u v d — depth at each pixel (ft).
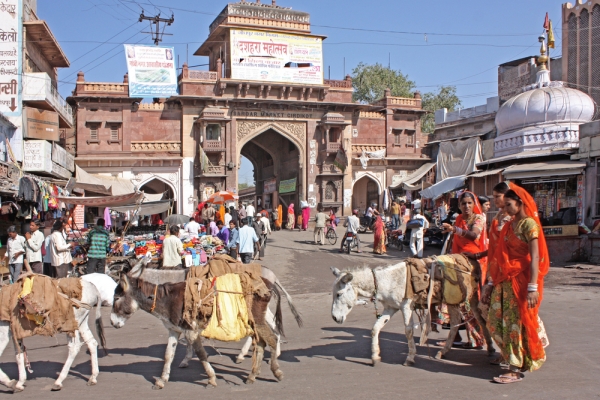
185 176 85.56
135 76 82.17
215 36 93.86
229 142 86.69
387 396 13.69
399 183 95.50
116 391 14.80
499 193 15.61
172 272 16.24
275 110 89.81
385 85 133.08
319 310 28.04
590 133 44.47
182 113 85.76
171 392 14.61
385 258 49.47
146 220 81.76
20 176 45.24
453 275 16.75
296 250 56.75
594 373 14.96
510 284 14.57
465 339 20.03
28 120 57.00
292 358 17.94
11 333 15.66
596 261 40.37
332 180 92.43
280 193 99.71
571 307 24.85
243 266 16.28
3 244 45.50
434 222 66.39
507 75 84.74
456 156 85.56
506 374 14.60
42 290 15.15
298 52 90.48
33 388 15.23
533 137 53.16
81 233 48.70
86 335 15.84
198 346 14.98
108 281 17.51
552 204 49.11
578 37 68.69
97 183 63.16
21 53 55.93
